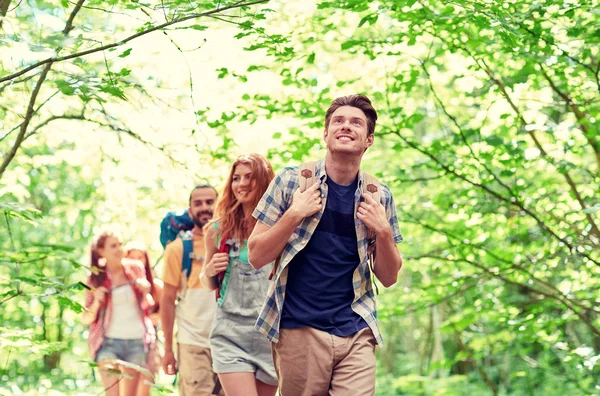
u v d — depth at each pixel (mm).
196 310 6148
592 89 7328
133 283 7051
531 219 8109
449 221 8227
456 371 15875
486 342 9203
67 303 4281
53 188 12914
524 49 6254
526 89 7570
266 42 5438
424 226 8023
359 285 3766
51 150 9289
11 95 5945
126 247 7156
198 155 6625
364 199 3719
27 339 5039
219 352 4949
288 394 3820
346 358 3734
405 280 13406
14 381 13031
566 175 7453
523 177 8117
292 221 3604
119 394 7086
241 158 5086
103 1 5199
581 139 7348
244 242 5031
